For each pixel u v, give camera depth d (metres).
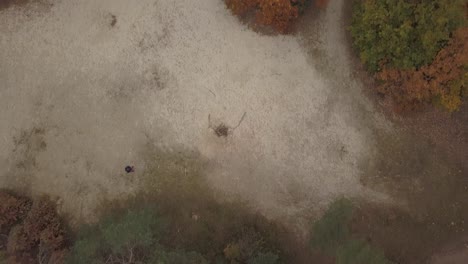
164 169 28.75
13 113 29.84
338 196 28.25
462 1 23.38
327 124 28.69
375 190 28.23
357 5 27.33
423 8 24.11
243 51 29.20
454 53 24.12
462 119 28.62
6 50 30.19
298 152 28.55
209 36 29.42
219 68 29.16
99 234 27.44
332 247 27.27
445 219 28.06
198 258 26.16
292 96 28.84
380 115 28.62
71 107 29.58
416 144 28.52
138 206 28.53
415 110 28.16
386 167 28.34
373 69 27.47
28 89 29.88
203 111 28.92
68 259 26.02
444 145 28.55
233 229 28.12
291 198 28.34
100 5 30.03
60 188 29.17
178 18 29.67
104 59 29.67
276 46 29.16
